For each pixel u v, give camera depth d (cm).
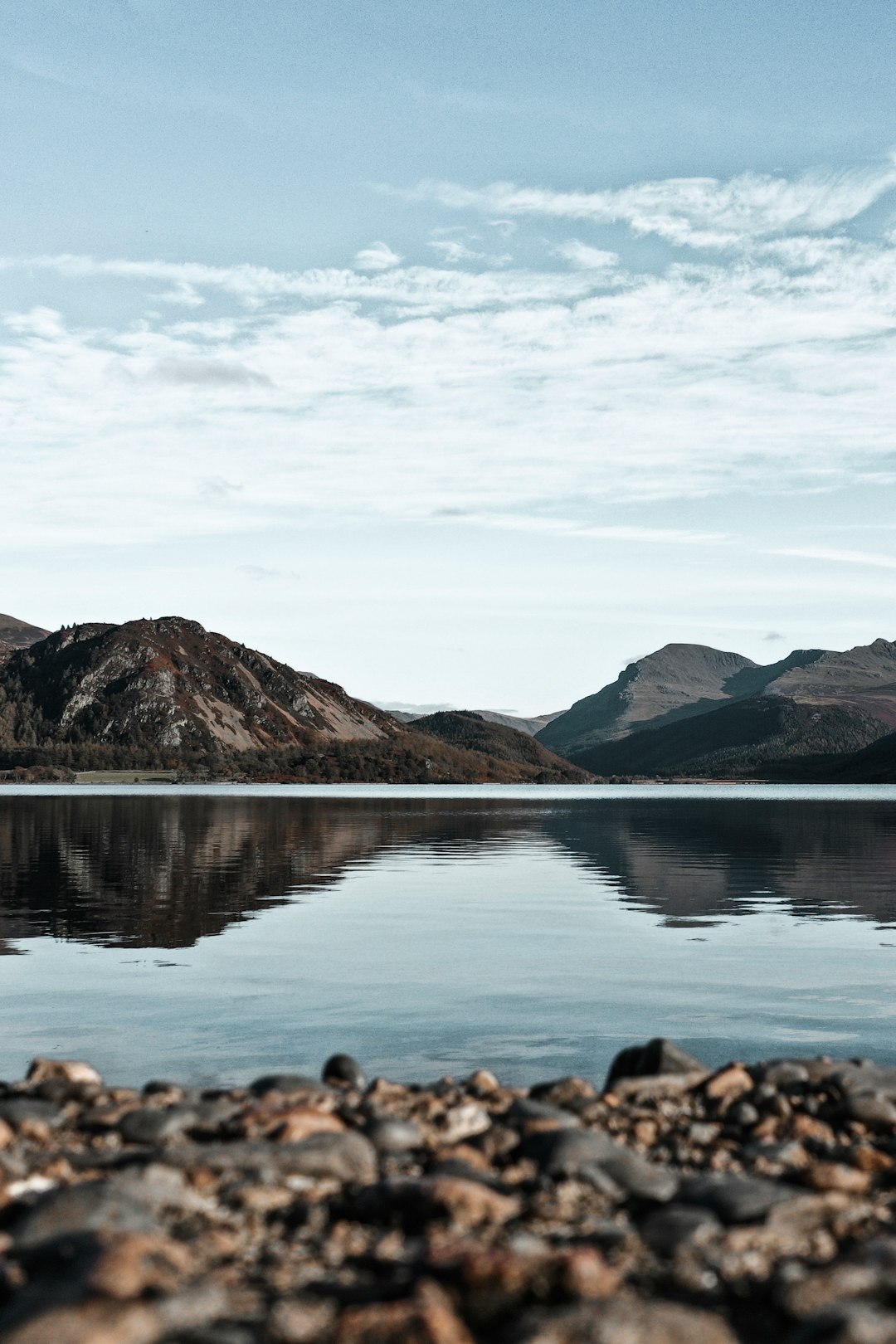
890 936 2852
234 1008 1977
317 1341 544
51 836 6881
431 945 2697
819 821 9631
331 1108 1110
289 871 4662
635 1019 1903
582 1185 843
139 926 2994
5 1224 749
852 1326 539
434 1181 776
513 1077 1535
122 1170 848
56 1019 1886
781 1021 1884
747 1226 736
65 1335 524
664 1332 541
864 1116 1111
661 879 4409
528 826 8800
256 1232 736
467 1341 546
